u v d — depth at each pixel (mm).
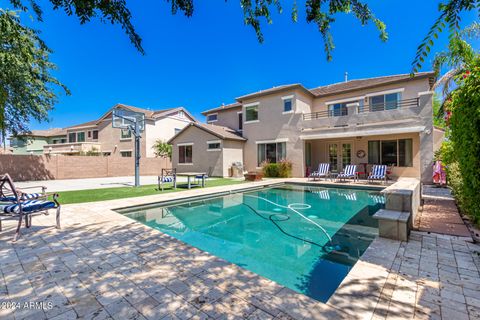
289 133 16484
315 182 13250
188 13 2918
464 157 4398
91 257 3525
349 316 2160
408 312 2207
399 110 12680
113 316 2201
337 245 4941
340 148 16594
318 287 3277
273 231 5914
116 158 22391
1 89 4707
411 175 13844
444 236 4246
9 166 16922
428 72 13422
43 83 13461
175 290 2635
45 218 5824
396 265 3152
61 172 19188
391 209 4664
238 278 2902
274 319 2129
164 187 12445
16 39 3543
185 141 20453
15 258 3480
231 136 17953
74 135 31828
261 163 18156
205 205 9055
